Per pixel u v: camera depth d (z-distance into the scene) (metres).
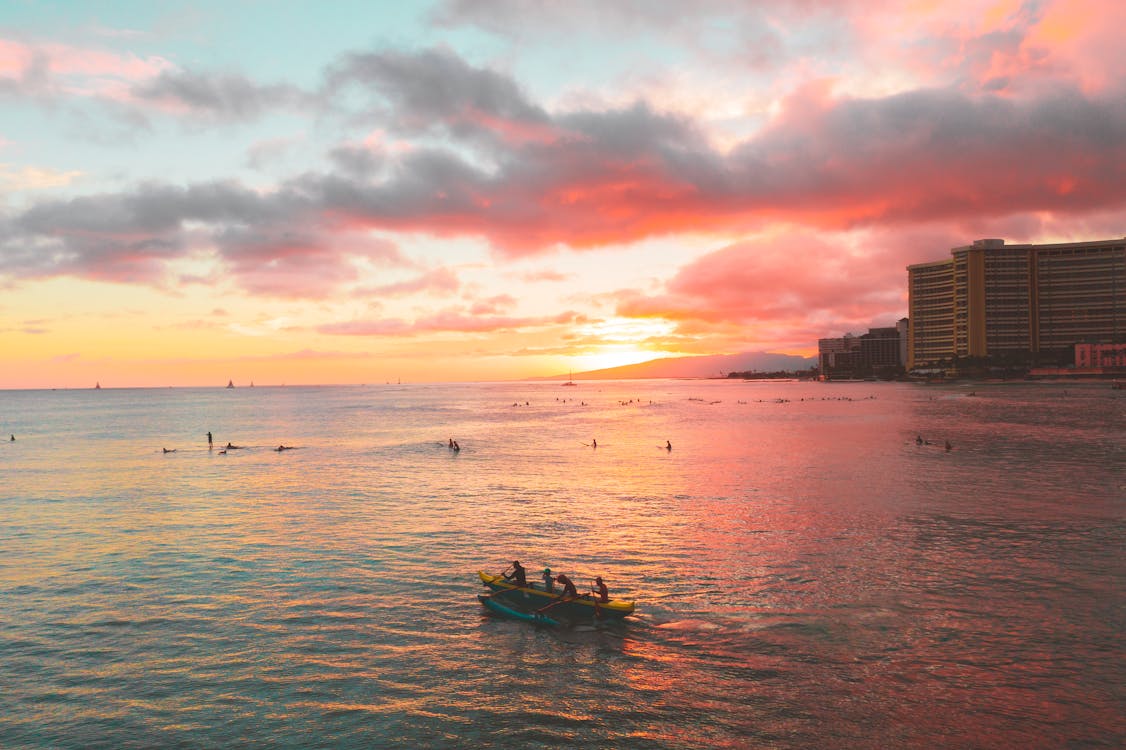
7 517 46.34
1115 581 29.36
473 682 21.19
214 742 18.09
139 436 118.12
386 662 22.62
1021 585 28.95
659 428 123.25
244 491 56.44
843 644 23.33
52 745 18.05
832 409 170.50
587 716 19.11
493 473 66.06
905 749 17.34
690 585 29.59
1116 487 51.94
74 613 27.27
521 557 34.62
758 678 21.09
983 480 55.66
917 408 161.50
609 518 43.56
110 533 41.09
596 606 25.73
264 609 27.55
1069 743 17.47
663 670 21.77
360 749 17.72
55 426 147.75
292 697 20.38
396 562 34.06
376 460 78.25
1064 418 120.19
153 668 22.33
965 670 21.34
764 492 52.03
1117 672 21.06
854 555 33.72
